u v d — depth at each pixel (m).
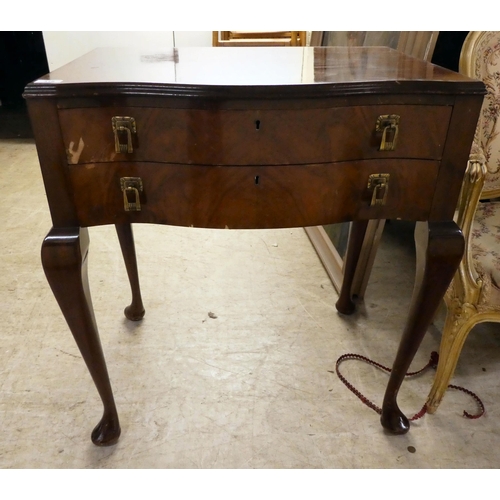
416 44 1.09
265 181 0.70
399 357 0.87
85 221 0.73
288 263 1.55
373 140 0.69
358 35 1.45
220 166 0.69
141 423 0.96
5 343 1.16
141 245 1.64
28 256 1.54
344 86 0.64
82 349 0.80
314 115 0.66
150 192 0.72
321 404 1.02
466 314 0.89
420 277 0.78
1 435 0.93
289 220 0.74
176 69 0.75
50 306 1.30
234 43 2.06
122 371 1.09
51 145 0.66
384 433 0.95
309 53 0.95
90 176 0.70
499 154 1.00
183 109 0.65
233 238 1.70
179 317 1.28
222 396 1.03
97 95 0.64
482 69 0.90
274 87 0.63
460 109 0.67
